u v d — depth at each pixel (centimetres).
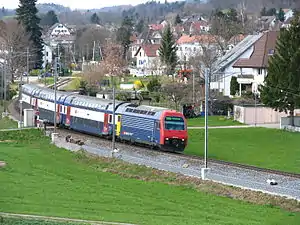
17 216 4809
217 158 8350
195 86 14925
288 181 6247
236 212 5225
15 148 9288
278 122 12462
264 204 5512
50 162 7962
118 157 8038
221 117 13262
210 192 6041
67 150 8975
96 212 5103
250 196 5734
